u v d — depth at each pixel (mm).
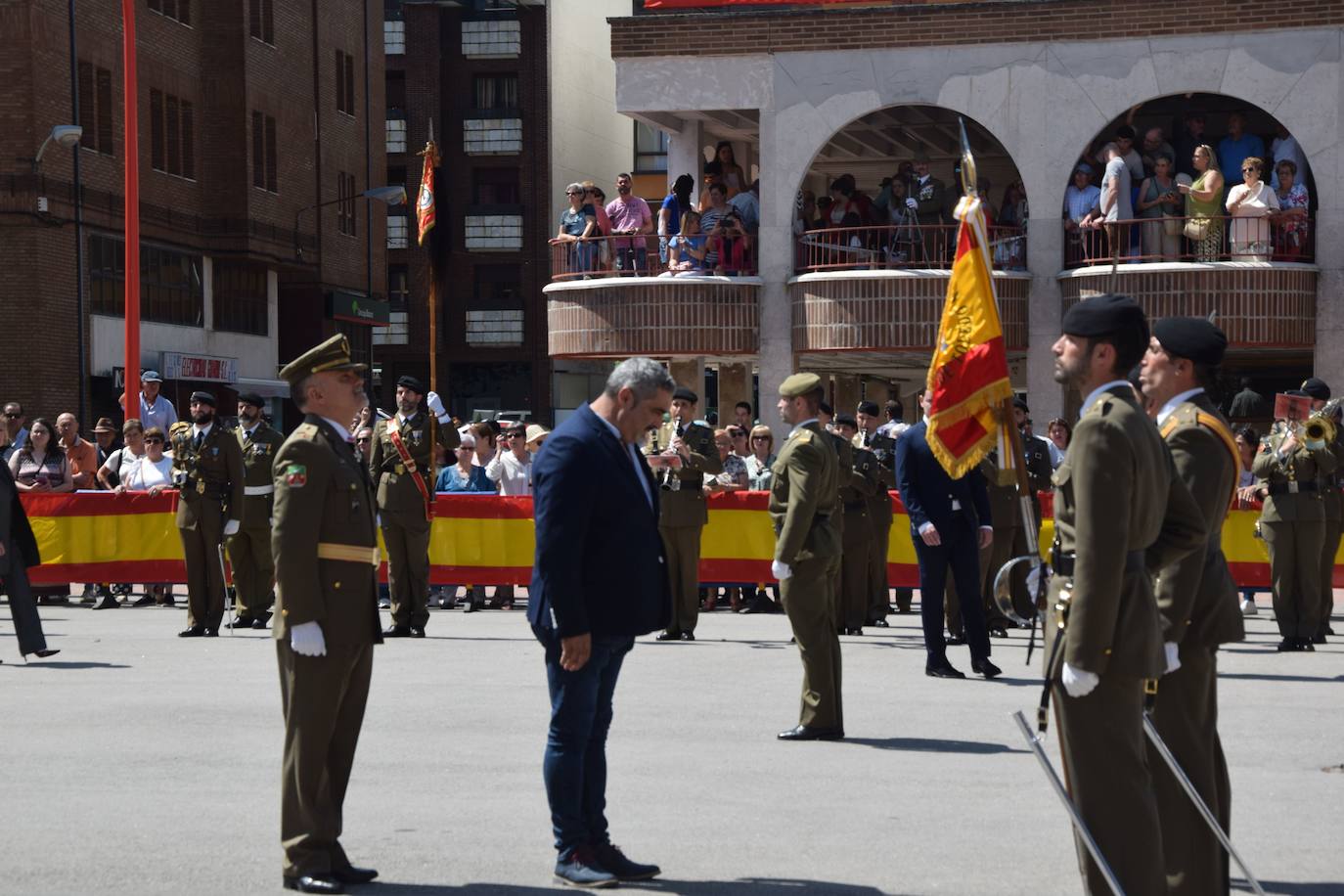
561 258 30984
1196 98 32594
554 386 81438
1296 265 27531
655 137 92188
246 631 19812
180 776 10648
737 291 29750
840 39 29328
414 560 18938
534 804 9781
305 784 7961
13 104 45906
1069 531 6797
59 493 23188
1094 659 6441
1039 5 28516
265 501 19656
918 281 28516
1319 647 18172
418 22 81688
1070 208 28750
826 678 11898
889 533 22578
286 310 63062
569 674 8102
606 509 8164
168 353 52438
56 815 9500
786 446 11953
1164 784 7566
